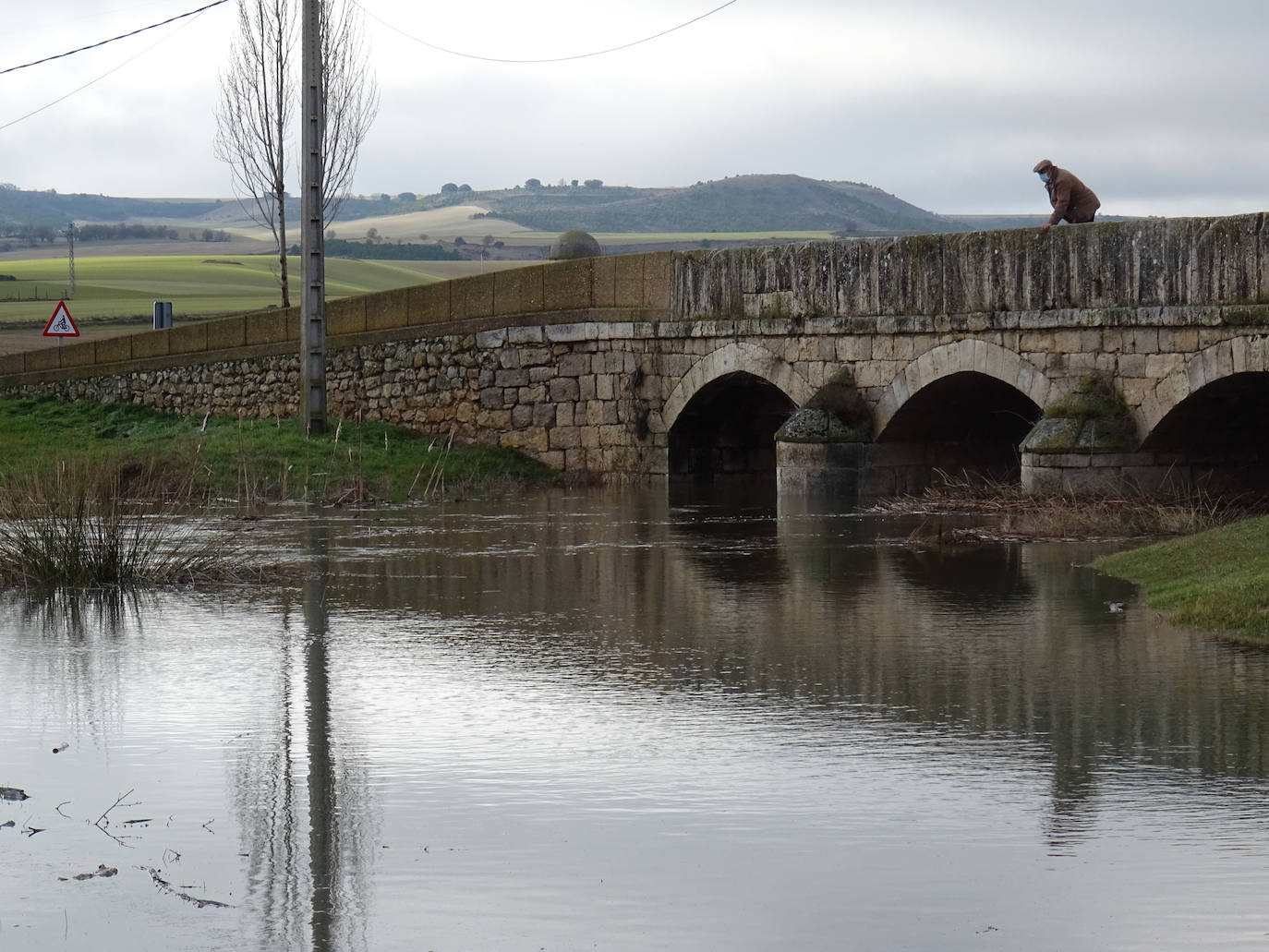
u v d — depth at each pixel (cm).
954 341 2294
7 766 845
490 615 1331
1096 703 955
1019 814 734
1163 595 1341
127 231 18638
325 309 3247
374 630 1260
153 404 3625
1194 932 594
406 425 3164
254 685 1042
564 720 929
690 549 1802
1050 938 590
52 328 3806
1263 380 2017
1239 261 1970
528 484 2814
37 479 1908
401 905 636
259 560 1709
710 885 651
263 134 4044
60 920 625
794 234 18588
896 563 1647
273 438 2947
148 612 1366
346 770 827
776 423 2981
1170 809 741
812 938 594
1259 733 876
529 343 2962
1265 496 2100
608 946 590
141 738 902
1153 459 2116
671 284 2748
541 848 699
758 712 944
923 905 624
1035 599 1370
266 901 643
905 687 1008
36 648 1184
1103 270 2112
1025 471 2144
